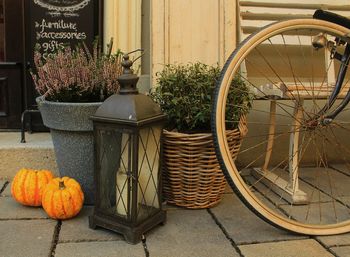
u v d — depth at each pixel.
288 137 2.87
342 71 2.07
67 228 1.94
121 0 2.66
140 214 1.90
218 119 1.88
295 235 1.93
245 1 2.69
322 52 2.86
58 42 2.69
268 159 2.58
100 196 1.92
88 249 1.76
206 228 1.97
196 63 2.39
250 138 2.84
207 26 2.64
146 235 1.89
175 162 2.10
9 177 2.52
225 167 1.89
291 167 2.31
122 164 1.88
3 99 2.79
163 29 2.57
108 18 2.68
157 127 1.92
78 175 2.14
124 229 1.83
